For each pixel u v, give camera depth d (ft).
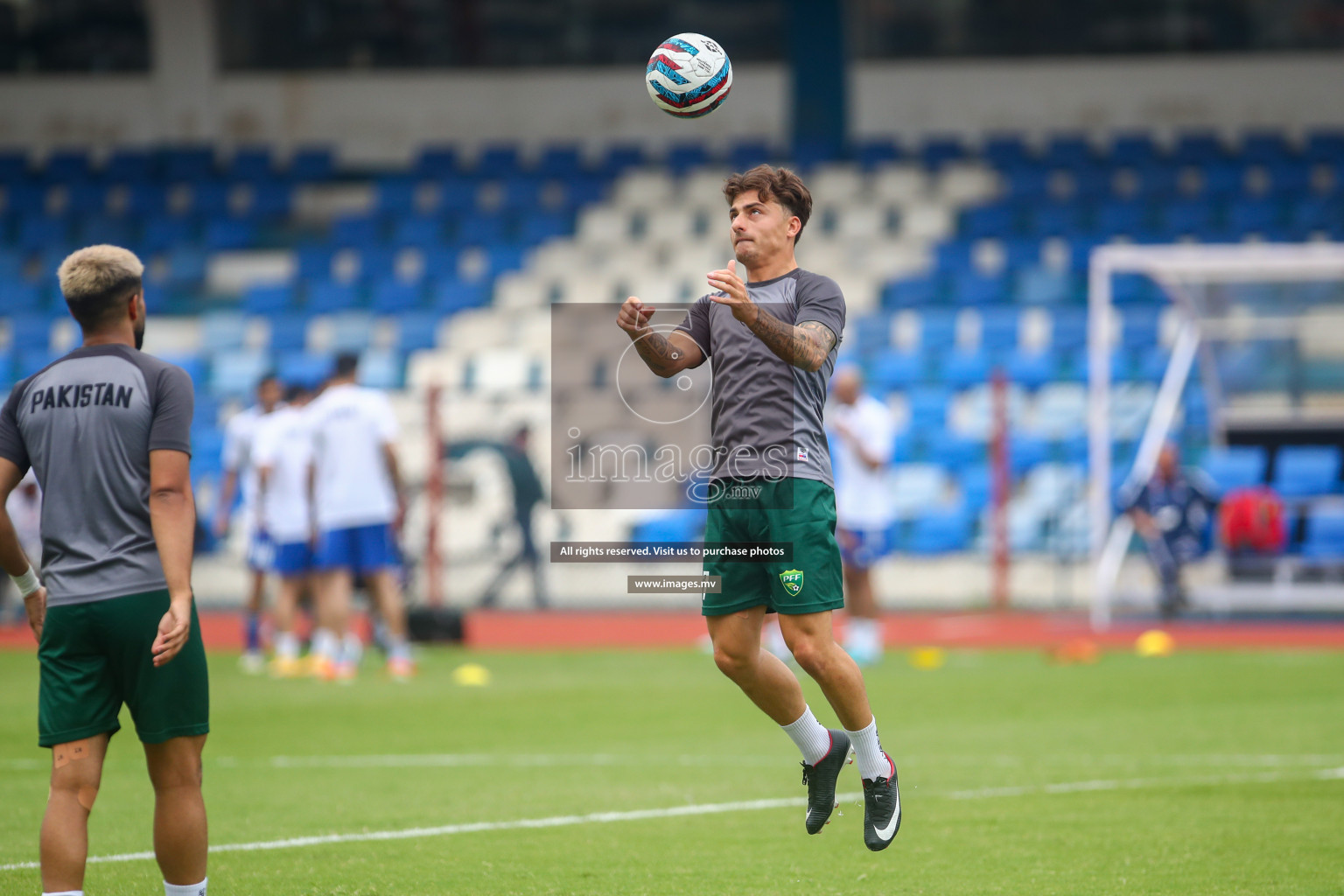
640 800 78.13
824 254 292.81
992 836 68.08
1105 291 189.16
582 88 319.88
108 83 323.37
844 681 56.29
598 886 58.23
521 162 318.86
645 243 300.20
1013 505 226.99
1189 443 225.15
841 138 313.73
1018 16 313.12
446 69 322.96
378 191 315.17
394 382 266.16
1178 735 100.32
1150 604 204.23
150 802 76.69
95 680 48.55
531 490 214.07
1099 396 187.52
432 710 116.06
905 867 61.72
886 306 281.33
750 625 57.36
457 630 173.06
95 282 49.85
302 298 294.87
